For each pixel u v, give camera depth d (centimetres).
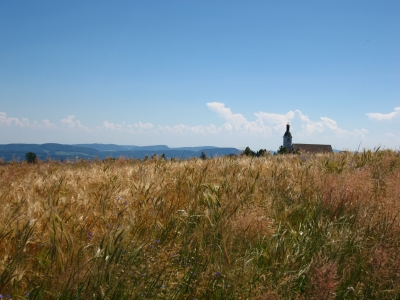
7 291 336
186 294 364
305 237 489
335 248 445
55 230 408
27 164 1406
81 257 382
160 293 349
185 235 468
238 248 446
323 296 342
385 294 378
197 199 618
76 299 322
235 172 826
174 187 698
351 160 1066
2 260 372
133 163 1329
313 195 677
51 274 361
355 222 533
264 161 1085
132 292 339
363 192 638
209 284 372
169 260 387
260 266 424
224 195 623
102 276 342
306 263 425
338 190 648
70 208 538
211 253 425
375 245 429
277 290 361
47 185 704
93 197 617
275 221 553
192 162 1123
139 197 612
